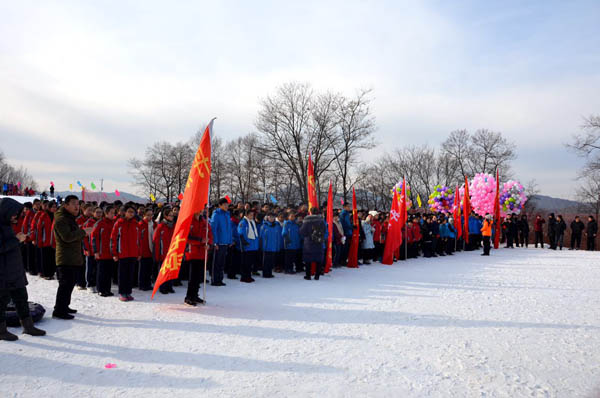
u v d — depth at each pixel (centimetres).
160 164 4856
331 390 359
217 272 915
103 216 759
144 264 836
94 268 818
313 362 428
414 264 1456
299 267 1234
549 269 1298
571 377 397
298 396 345
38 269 984
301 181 3622
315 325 574
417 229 1683
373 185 5316
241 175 4806
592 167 2809
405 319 616
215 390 355
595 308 716
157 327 554
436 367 420
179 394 347
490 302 756
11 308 566
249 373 395
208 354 448
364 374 398
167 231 852
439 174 5525
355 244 1326
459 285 953
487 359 446
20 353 444
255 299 759
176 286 905
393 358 445
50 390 354
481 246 2402
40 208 996
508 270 1270
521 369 417
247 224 983
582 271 1248
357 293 834
